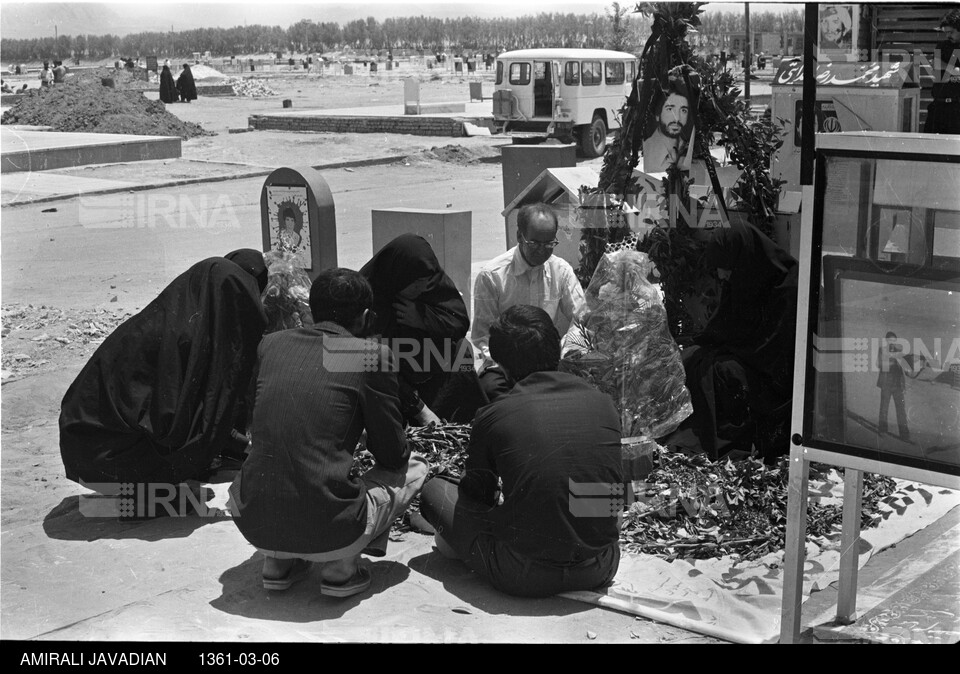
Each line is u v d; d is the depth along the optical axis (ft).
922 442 10.07
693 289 17.85
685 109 17.61
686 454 15.94
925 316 10.01
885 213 10.03
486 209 50.31
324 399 12.09
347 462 12.19
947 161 9.71
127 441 14.65
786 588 11.16
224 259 15.23
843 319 10.34
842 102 18.11
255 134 92.84
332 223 22.08
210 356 14.73
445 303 17.39
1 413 20.15
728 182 18.12
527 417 12.09
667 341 15.72
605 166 18.48
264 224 22.48
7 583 12.87
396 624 11.86
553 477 11.89
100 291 31.78
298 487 11.88
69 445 14.87
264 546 12.25
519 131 59.21
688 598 12.43
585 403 12.26
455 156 73.97
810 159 10.21
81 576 13.15
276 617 12.08
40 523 14.96
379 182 62.85
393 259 17.31
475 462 12.54
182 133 91.15
